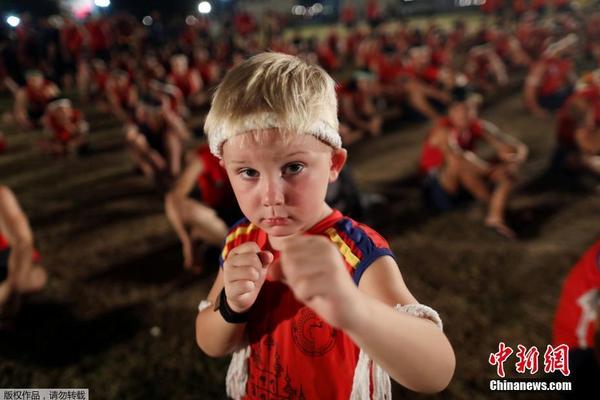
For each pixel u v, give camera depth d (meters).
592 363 1.66
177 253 3.20
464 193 3.64
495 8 16.75
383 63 7.74
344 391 0.74
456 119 3.59
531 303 2.52
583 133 4.05
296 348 0.75
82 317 2.50
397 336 0.50
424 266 2.95
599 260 1.61
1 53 10.49
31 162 5.62
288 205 0.55
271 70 0.57
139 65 10.84
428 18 22.53
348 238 0.69
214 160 2.61
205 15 19.66
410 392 1.94
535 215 3.63
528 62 10.15
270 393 0.78
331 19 25.78
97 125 7.58
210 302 0.84
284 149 0.53
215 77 9.23
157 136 4.30
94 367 2.14
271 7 24.22
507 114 6.85
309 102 0.55
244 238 0.77
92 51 12.89
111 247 3.33
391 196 4.16
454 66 10.55
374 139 6.21
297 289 0.43
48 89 6.62
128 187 4.63
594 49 9.47
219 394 1.97
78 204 4.20
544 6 15.70
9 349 2.26
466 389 1.94
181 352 2.24
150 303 2.62
